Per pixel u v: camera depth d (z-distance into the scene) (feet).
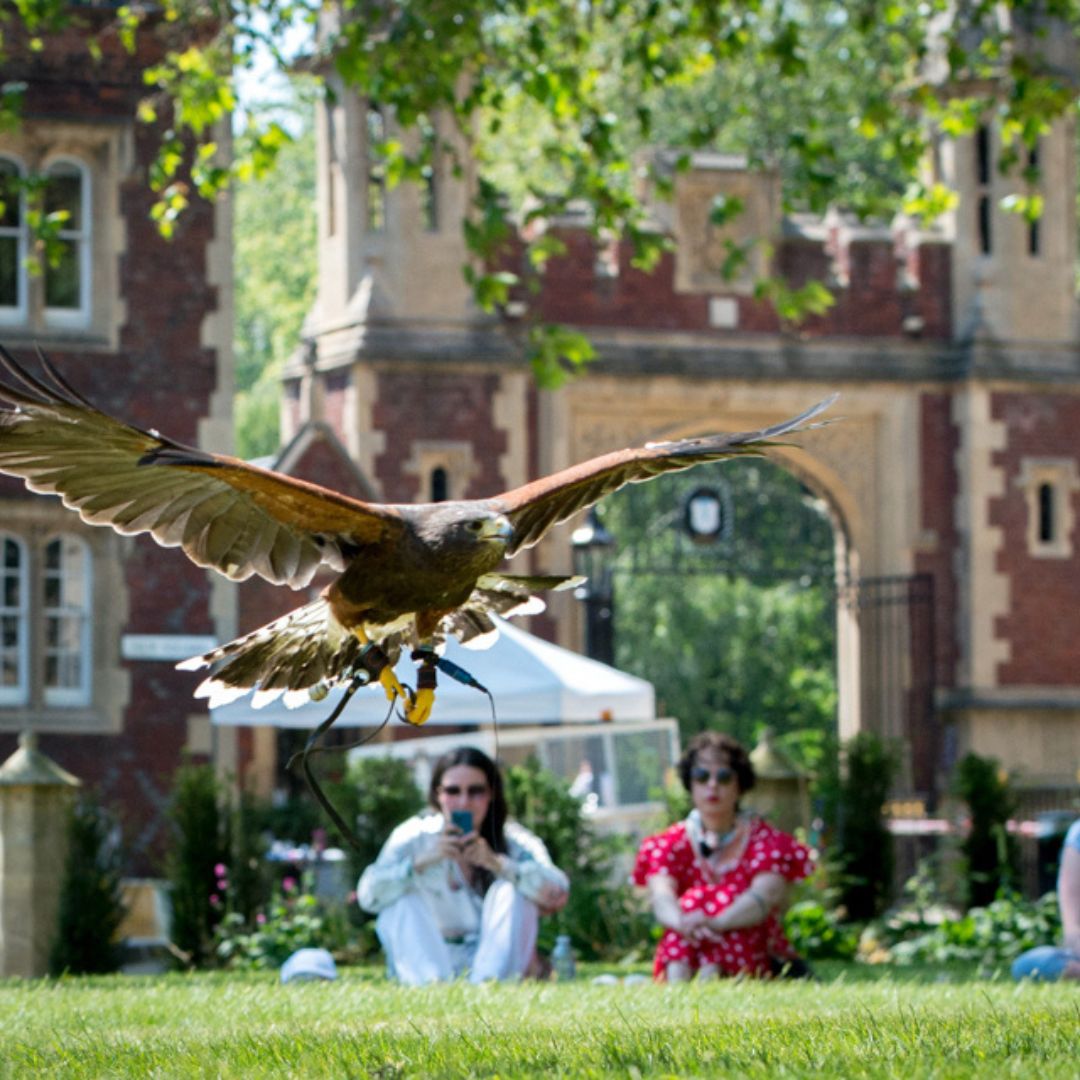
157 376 65.98
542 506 19.02
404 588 17.98
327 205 81.66
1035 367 86.63
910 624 86.22
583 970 42.57
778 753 53.62
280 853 59.88
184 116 55.42
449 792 32.53
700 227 84.48
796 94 118.32
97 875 45.50
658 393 83.30
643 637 134.21
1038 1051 18.07
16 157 65.10
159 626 65.41
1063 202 87.66
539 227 81.92
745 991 28.32
